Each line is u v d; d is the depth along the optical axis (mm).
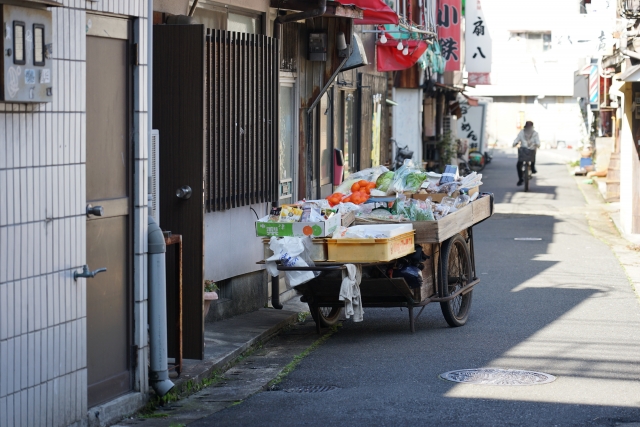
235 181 10914
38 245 5922
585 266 15883
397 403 7426
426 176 12039
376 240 9398
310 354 9578
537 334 10375
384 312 12180
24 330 5789
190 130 8352
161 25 8359
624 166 21375
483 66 33344
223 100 10438
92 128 6633
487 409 7215
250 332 10211
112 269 6922
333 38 13836
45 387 6027
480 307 12172
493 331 10594
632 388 7914
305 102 13719
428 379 8305
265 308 12125
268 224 9688
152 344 7445
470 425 6750
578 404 7367
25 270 5793
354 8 12977
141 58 7117
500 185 34969
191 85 8328
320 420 6941
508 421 6863
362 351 9641
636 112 19750
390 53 19984
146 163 7223
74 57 6270
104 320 6836
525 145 32312
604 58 22078
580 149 45250
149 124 7457
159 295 7383
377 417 6996
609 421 6875
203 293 8523
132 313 7199
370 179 12148
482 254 17453
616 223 22359
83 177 6410
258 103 11383
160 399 7465
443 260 10648
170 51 8352
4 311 5598
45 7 5812
